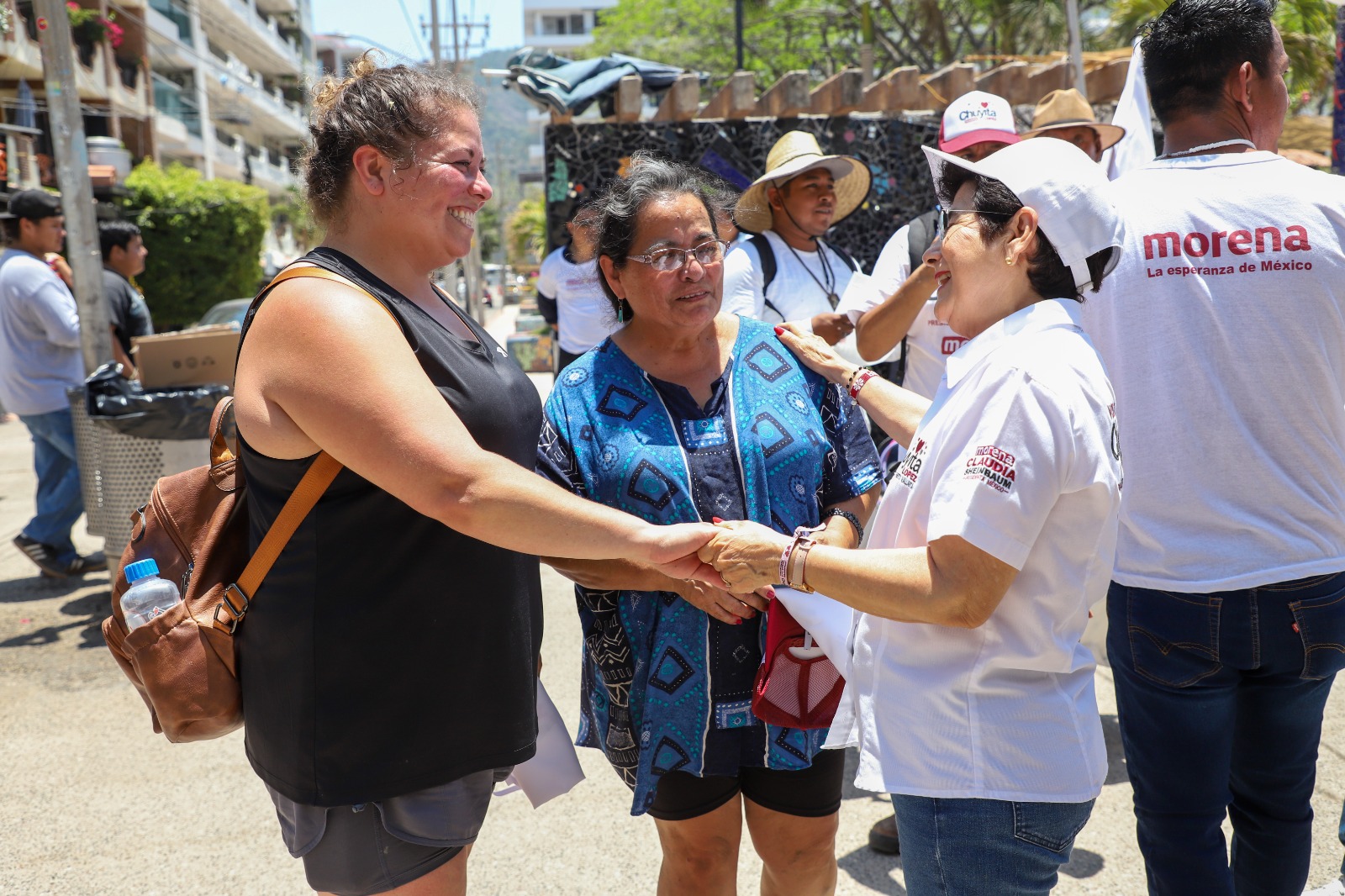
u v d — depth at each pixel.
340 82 1.83
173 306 24.61
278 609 1.77
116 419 4.90
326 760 1.77
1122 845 3.05
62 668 4.63
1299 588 2.08
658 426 2.20
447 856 1.91
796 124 7.98
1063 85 7.87
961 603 1.61
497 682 1.87
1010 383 1.62
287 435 1.69
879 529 1.86
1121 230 1.78
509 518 1.64
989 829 1.69
